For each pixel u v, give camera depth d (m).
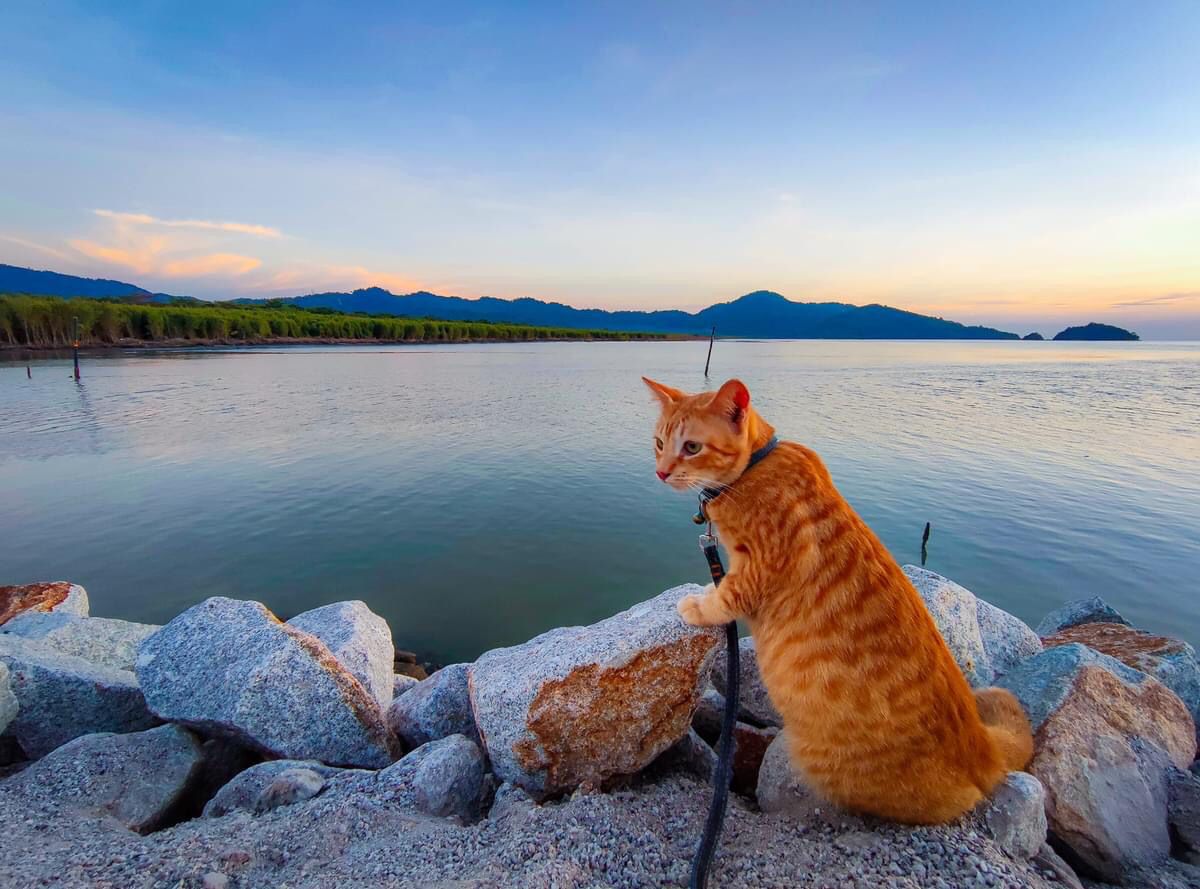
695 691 0.62
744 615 0.56
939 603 0.79
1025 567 1.86
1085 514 2.34
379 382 7.41
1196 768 0.65
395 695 1.02
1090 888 0.50
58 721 0.75
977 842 0.45
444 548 2.00
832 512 0.53
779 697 0.53
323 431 3.99
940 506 2.43
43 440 3.59
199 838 0.51
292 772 0.62
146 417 4.45
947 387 7.62
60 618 1.03
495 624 1.55
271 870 0.48
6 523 2.19
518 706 0.58
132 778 0.64
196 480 2.77
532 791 0.58
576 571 1.84
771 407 5.44
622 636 0.61
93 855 0.48
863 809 0.50
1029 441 3.76
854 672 0.49
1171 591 1.70
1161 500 2.51
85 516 2.26
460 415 4.80
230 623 0.76
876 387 7.58
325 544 2.02
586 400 5.87
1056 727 0.59
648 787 0.61
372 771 0.65
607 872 0.45
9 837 0.51
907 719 0.48
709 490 0.57
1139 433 4.07
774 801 0.56
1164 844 0.53
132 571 1.80
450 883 0.43
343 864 0.48
